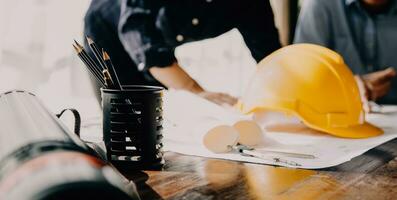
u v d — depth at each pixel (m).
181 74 1.33
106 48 1.41
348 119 0.83
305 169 0.56
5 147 0.31
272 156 0.63
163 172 0.54
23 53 1.29
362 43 2.05
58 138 0.32
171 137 0.76
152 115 0.54
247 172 0.54
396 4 1.98
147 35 1.32
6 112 0.43
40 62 1.34
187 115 0.82
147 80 1.46
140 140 0.54
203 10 1.43
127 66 1.46
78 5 1.40
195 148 0.68
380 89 1.53
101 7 1.36
